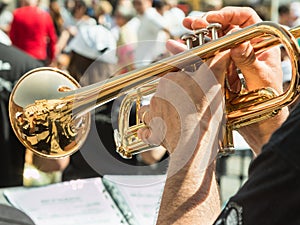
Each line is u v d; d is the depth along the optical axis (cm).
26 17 729
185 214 156
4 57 345
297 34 173
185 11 667
